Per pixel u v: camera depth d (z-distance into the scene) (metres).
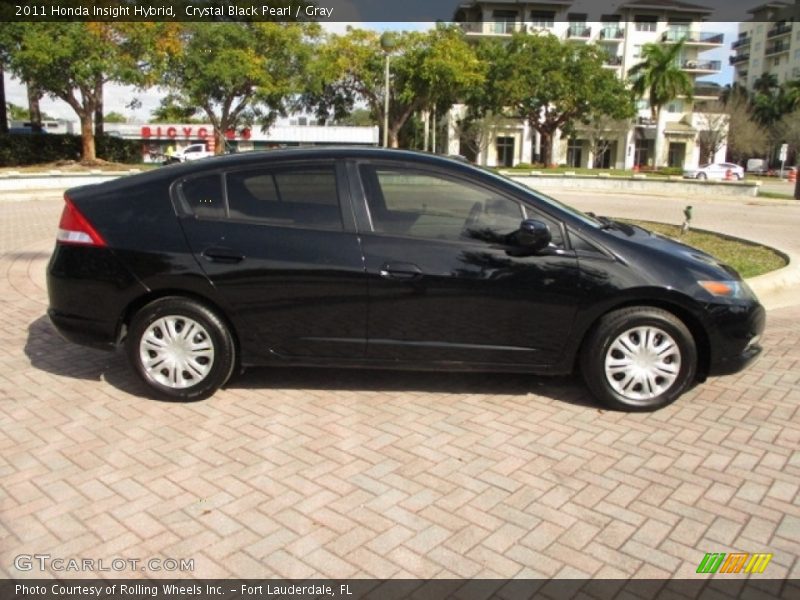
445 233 4.23
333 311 4.23
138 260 4.24
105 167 28.48
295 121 50.72
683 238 11.84
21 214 15.17
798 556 2.86
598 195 26.89
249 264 4.20
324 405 4.39
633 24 65.31
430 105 40.56
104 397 4.45
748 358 4.30
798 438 3.98
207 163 4.43
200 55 28.80
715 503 3.27
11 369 4.95
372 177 4.31
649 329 4.21
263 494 3.30
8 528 2.99
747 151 63.81
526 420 4.20
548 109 51.19
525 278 4.14
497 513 3.16
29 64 23.41
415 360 4.30
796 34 85.06
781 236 13.44
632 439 3.95
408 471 3.54
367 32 36.62
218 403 4.39
